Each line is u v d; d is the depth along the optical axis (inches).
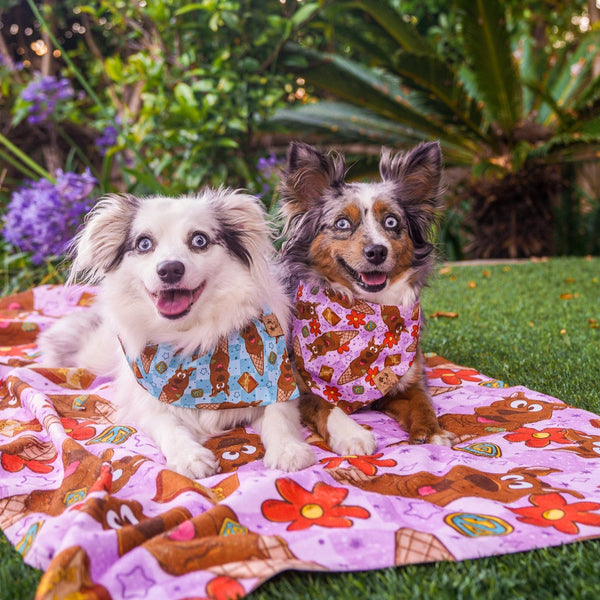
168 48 76.1
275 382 28.8
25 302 54.8
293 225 34.7
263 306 30.3
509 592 15.9
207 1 68.6
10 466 25.7
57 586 15.4
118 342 32.9
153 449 26.9
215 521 18.9
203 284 28.0
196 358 28.7
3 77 93.0
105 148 87.2
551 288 67.2
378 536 18.4
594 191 133.3
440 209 36.2
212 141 73.1
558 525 19.0
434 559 17.4
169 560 16.9
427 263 34.6
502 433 28.3
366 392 31.1
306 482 21.9
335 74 97.0
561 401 32.7
